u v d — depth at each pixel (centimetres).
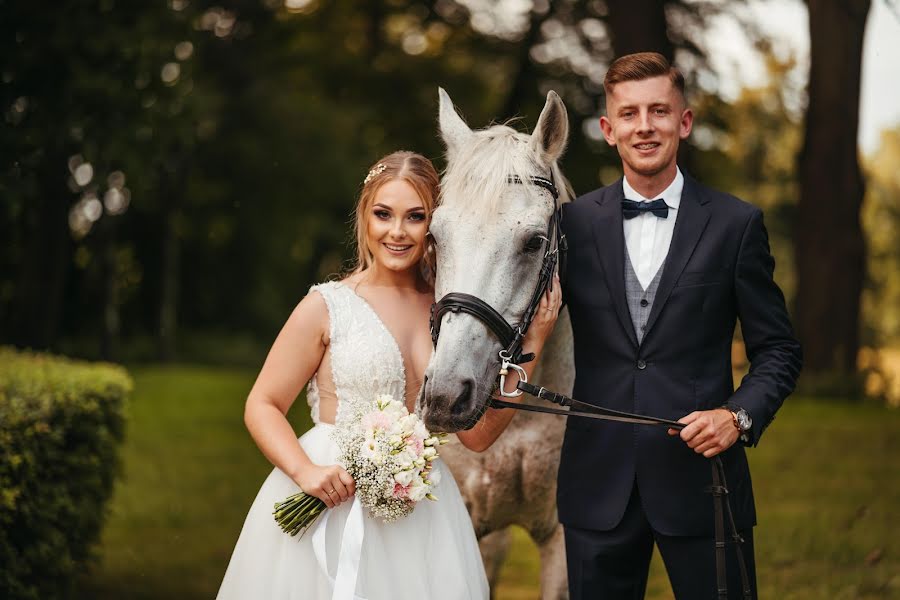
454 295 239
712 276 254
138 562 512
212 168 1956
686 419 242
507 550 336
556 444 298
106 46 527
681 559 253
